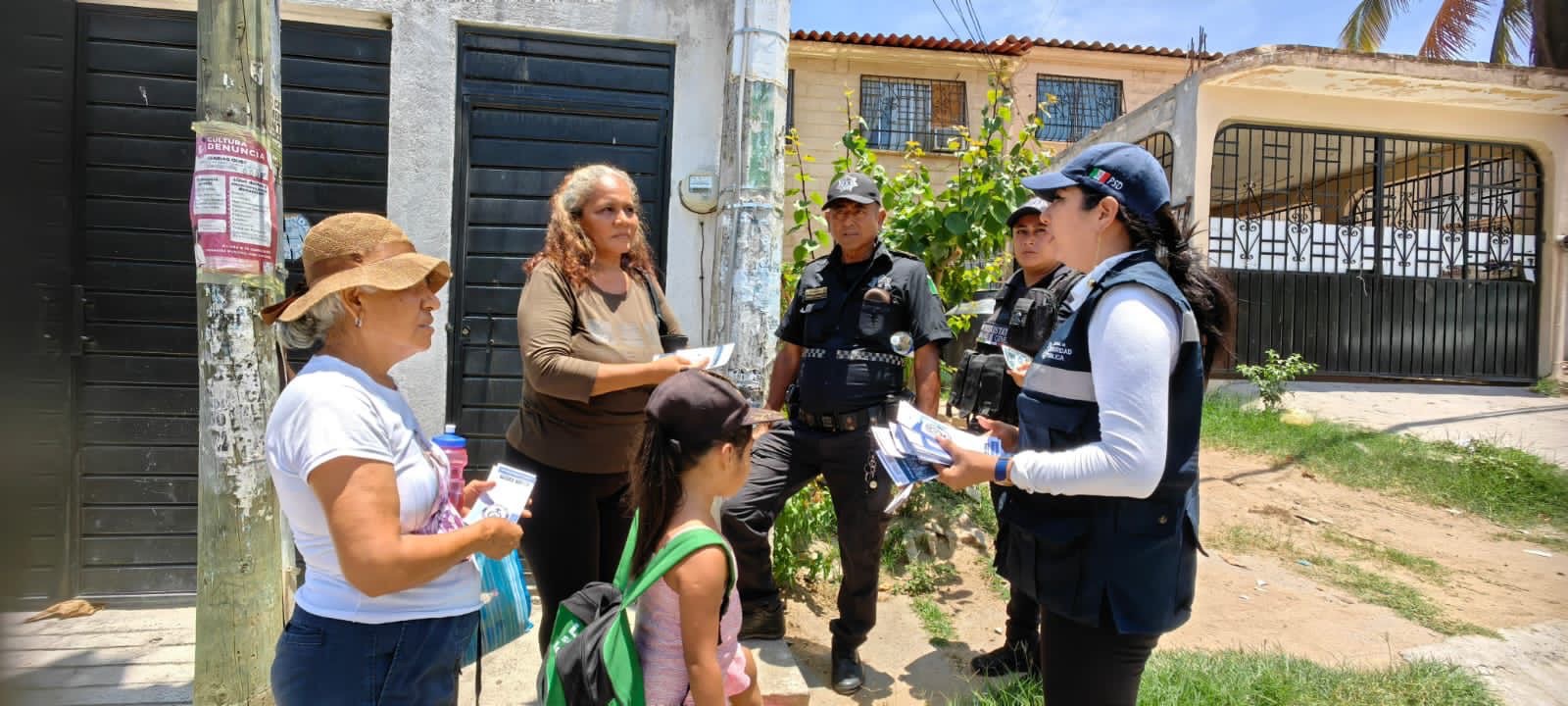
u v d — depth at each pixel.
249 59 2.49
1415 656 3.73
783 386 3.59
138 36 3.75
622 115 4.04
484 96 3.93
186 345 3.83
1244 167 11.27
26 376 1.99
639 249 2.92
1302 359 9.12
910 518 4.80
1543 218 9.57
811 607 4.14
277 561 2.67
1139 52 12.92
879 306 3.28
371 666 1.62
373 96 3.91
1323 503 5.74
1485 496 5.83
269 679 2.62
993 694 3.32
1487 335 9.51
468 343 3.95
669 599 1.75
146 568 3.82
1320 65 8.18
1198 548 1.90
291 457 1.54
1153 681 3.21
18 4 2.06
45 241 3.62
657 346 2.77
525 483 1.98
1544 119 9.42
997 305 3.56
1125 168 1.84
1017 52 12.48
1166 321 1.70
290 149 3.84
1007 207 4.93
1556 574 4.71
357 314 1.66
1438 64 8.42
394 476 1.57
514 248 3.97
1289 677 3.31
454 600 1.74
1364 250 9.32
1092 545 1.80
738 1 3.77
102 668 3.25
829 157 12.56
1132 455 1.63
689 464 1.76
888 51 12.39
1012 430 2.31
